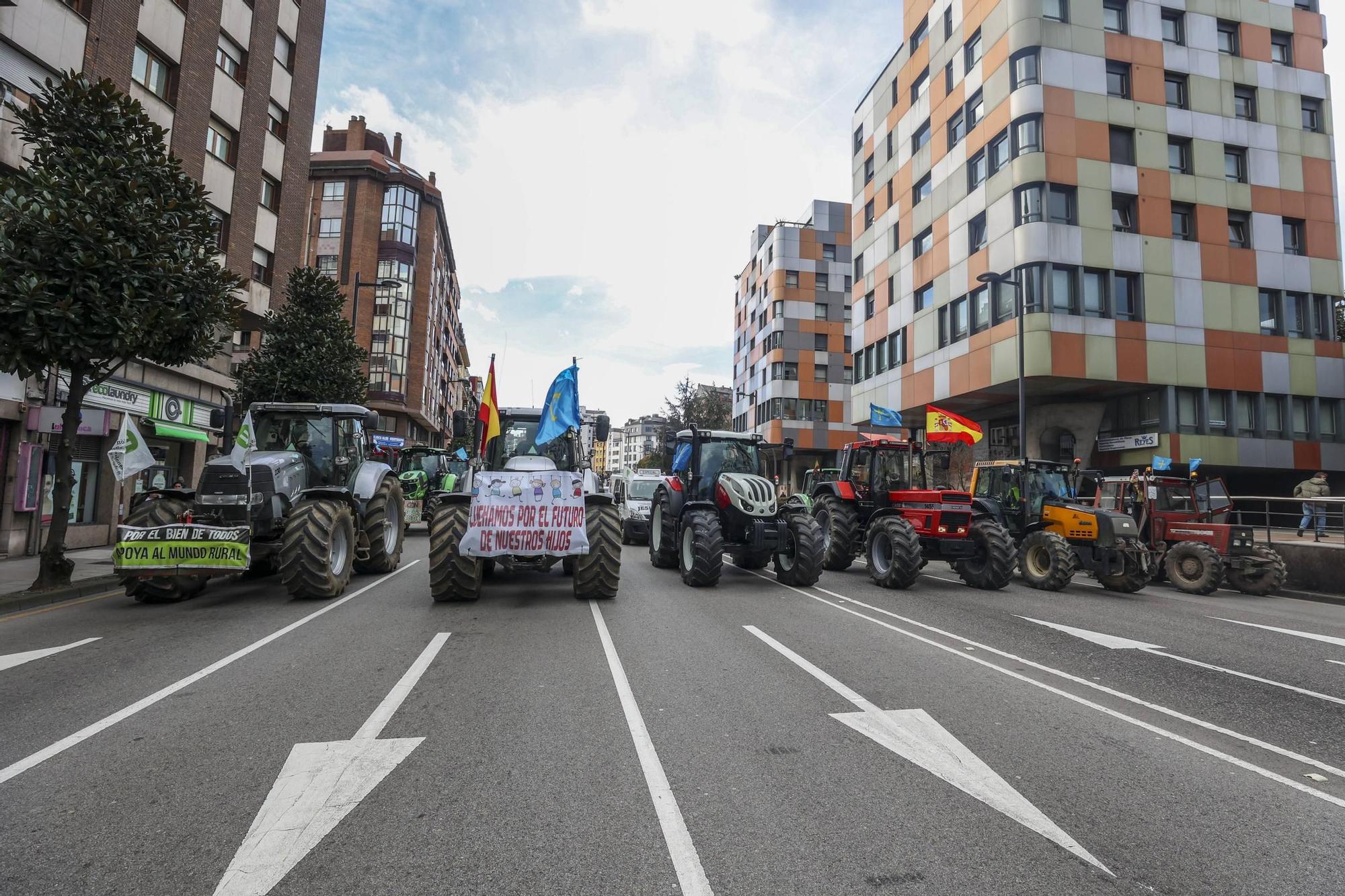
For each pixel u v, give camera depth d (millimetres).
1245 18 24000
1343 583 10727
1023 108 21578
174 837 2670
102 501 14461
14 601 7551
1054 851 2668
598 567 8188
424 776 3254
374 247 39156
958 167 25250
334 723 3965
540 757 3494
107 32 14016
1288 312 23172
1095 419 23359
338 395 15703
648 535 17234
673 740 3766
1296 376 22625
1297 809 3107
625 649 5871
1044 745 3855
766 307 54344
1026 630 7336
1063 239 20875
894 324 30234
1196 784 3369
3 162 11586
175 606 7828
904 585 10086
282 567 7926
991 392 23203
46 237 7234
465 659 5410
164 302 8086
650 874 2432
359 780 3199
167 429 15969
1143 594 11062
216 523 7914
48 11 12641
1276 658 6309
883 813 2953
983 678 5262
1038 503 11875
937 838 2746
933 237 26953
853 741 3820
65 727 3885
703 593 9289
